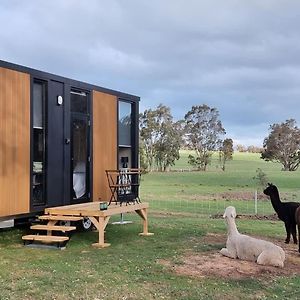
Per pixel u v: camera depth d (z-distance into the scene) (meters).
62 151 6.78
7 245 5.96
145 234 6.92
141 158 33.25
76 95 7.09
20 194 6.00
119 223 8.30
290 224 6.26
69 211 6.14
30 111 6.15
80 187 7.17
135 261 4.91
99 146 7.56
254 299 3.60
